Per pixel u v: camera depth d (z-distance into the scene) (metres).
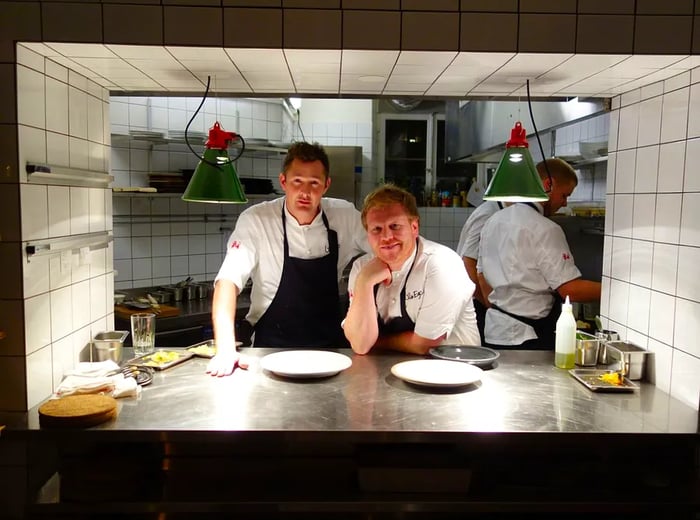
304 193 2.14
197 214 4.18
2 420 1.50
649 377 1.84
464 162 4.89
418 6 1.54
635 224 1.97
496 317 2.82
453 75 1.81
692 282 1.64
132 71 1.79
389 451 1.50
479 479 1.54
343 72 1.79
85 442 1.48
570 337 1.89
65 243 1.73
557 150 3.89
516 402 1.59
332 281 2.40
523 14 1.55
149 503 1.40
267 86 2.00
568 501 1.43
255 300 2.42
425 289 1.97
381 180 5.31
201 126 4.15
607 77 1.80
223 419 1.45
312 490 1.47
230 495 1.44
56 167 1.65
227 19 1.52
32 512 1.40
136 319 2.03
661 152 1.81
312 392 1.65
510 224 2.75
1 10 1.49
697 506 1.42
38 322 1.61
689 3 1.56
